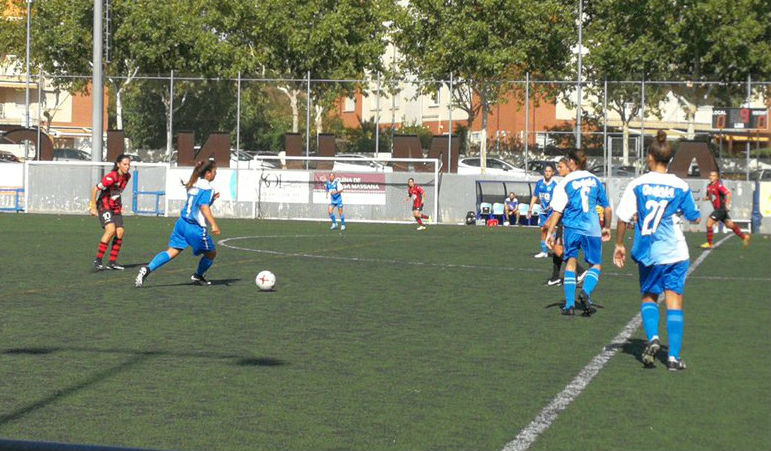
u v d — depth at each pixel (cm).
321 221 4072
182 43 5850
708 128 4347
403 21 5519
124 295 1570
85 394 875
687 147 4122
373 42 5862
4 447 521
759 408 852
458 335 1227
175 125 4619
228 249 2538
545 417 812
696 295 1694
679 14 5153
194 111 4612
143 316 1347
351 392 899
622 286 1814
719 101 4347
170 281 1777
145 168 4275
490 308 1484
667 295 1021
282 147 4584
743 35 5066
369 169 4419
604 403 866
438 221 4166
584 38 5366
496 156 4759
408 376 973
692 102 4375
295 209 4169
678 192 1009
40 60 5959
